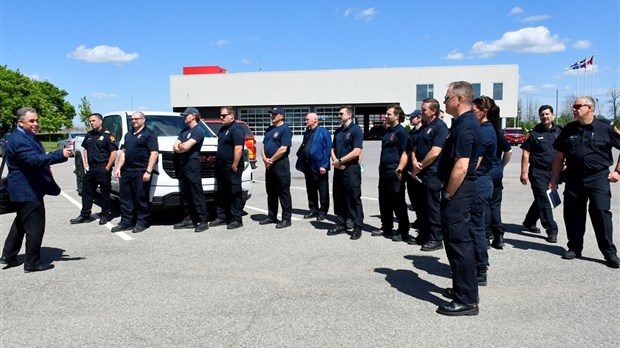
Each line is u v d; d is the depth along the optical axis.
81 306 4.36
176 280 5.07
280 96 54.56
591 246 6.29
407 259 5.82
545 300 4.40
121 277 5.18
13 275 5.31
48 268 5.51
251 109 55.97
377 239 6.89
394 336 3.68
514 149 32.47
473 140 3.92
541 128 6.74
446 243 4.11
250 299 4.49
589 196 5.52
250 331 3.79
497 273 5.22
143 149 7.33
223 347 3.52
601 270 5.27
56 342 3.64
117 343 3.61
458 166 3.90
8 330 3.87
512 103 50.91
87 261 5.82
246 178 8.32
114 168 8.49
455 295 4.11
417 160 6.24
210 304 4.37
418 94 52.31
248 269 5.45
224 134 7.46
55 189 5.59
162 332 3.79
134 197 7.57
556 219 8.20
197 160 7.36
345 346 3.52
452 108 4.02
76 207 9.92
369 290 4.71
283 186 7.68
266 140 7.79
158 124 9.10
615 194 10.93
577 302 4.34
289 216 7.79
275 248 6.38
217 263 5.69
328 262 5.70
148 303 4.41
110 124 9.68
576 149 5.51
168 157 7.70
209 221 8.26
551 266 5.45
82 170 10.95
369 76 52.94
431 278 5.09
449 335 3.69
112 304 4.40
